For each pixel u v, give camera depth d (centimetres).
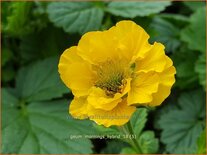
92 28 26
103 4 27
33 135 24
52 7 26
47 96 26
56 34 30
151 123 27
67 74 16
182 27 31
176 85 28
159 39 29
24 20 28
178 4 33
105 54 17
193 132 26
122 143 25
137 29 16
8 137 24
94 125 21
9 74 29
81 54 16
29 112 25
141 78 16
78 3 27
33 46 30
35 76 27
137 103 16
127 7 27
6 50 30
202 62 28
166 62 16
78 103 17
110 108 16
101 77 17
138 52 16
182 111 27
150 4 27
